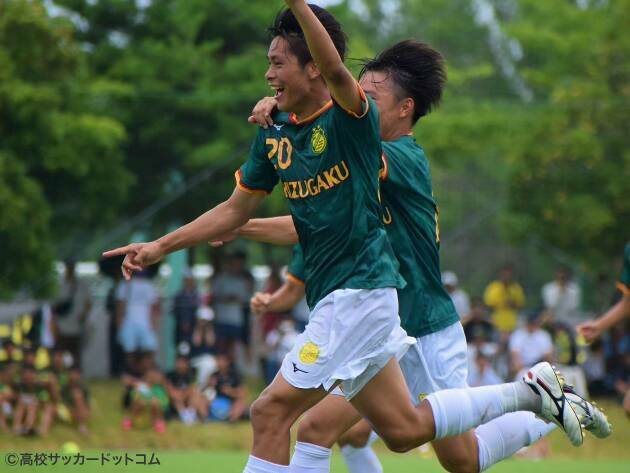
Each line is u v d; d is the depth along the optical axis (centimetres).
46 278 4203
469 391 1456
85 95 4772
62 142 4516
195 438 3600
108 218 4822
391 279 1369
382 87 1608
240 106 5212
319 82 1369
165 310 4225
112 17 5641
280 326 4066
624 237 4816
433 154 5331
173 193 4944
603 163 4844
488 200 4966
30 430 3544
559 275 4512
